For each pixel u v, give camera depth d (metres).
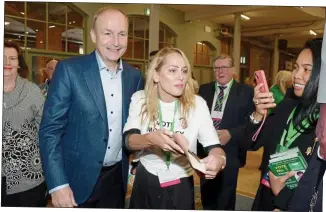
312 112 1.02
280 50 11.31
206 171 0.93
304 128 1.05
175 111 1.11
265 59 12.23
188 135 1.11
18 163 1.36
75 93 1.16
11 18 5.06
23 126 1.36
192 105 1.11
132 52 7.08
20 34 5.21
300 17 8.37
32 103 1.38
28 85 1.40
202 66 9.30
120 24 1.16
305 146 1.05
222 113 1.91
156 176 1.13
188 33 8.52
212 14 7.62
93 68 1.20
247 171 3.64
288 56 12.80
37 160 1.42
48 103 1.15
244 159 1.98
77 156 1.20
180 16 8.20
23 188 1.38
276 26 9.53
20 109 1.34
